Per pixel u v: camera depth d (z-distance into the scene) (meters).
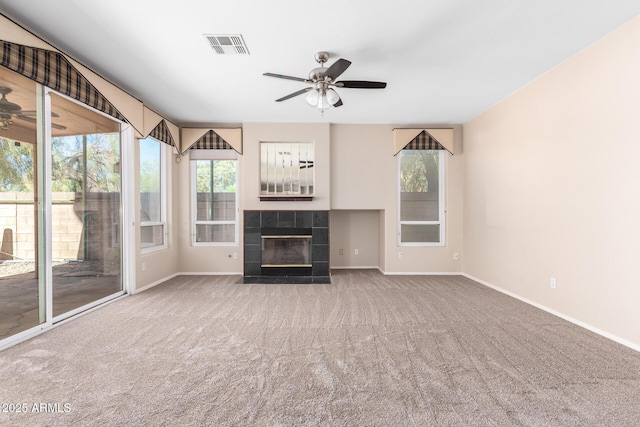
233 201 5.71
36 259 2.84
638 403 1.84
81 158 3.44
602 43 2.84
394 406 1.81
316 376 2.13
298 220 5.47
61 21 2.57
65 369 2.22
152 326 3.05
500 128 4.44
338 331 2.93
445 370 2.21
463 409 1.78
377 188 5.63
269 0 2.33
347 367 2.25
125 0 2.31
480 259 4.98
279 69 3.45
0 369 2.21
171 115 5.11
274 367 2.25
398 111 4.91
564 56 3.19
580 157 3.09
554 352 2.49
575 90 3.15
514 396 1.90
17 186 2.66
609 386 2.01
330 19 2.57
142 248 4.67
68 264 3.29
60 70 2.89
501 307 3.67
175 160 5.50
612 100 2.76
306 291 4.41
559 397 1.89
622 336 2.68
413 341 2.71
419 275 5.50
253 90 4.04
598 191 2.90
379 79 3.71
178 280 5.10
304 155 5.58
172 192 5.39
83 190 3.48
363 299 4.00
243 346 2.61
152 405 1.81
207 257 5.61
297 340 2.73
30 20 2.56
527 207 3.88
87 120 3.51
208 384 2.03
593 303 2.95
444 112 4.96
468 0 2.34
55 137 3.08
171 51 3.07
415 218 5.72
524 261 3.94
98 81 3.39
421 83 3.84
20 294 2.71
